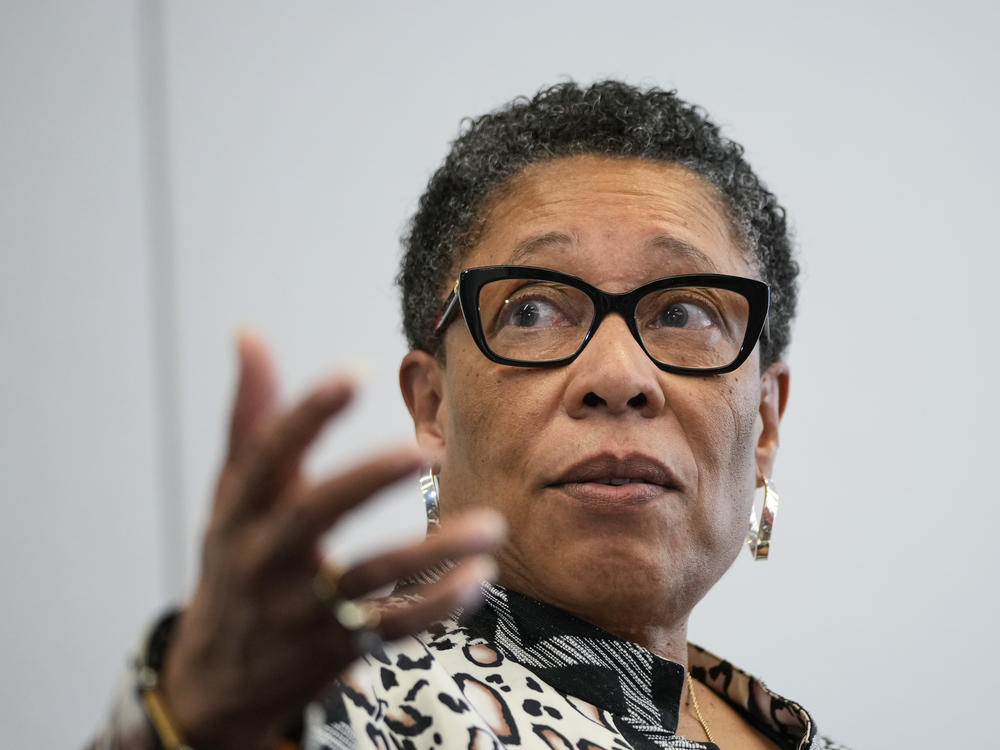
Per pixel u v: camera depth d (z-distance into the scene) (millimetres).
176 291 6484
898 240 7391
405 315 4516
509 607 3633
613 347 3670
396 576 1908
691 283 3896
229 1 6812
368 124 7008
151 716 1980
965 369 7289
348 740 2645
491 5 7336
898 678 6938
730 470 3830
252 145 6766
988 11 7652
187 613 2014
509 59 7328
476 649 3516
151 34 6613
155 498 6211
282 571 1872
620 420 3635
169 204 6547
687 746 3527
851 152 7457
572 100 4367
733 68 7527
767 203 4547
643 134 4168
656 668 3641
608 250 3910
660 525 3619
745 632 6934
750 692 4262
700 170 4242
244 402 1914
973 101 7570
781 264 4570
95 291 6262
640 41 7492
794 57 7562
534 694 3404
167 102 6629
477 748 2967
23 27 6309
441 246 4242
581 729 3359
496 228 4074
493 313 3906
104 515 6094
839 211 7379
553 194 4027
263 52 6855
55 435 6074
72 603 5965
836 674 6930
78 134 6348
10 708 5809
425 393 4293
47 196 6242
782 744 4238
